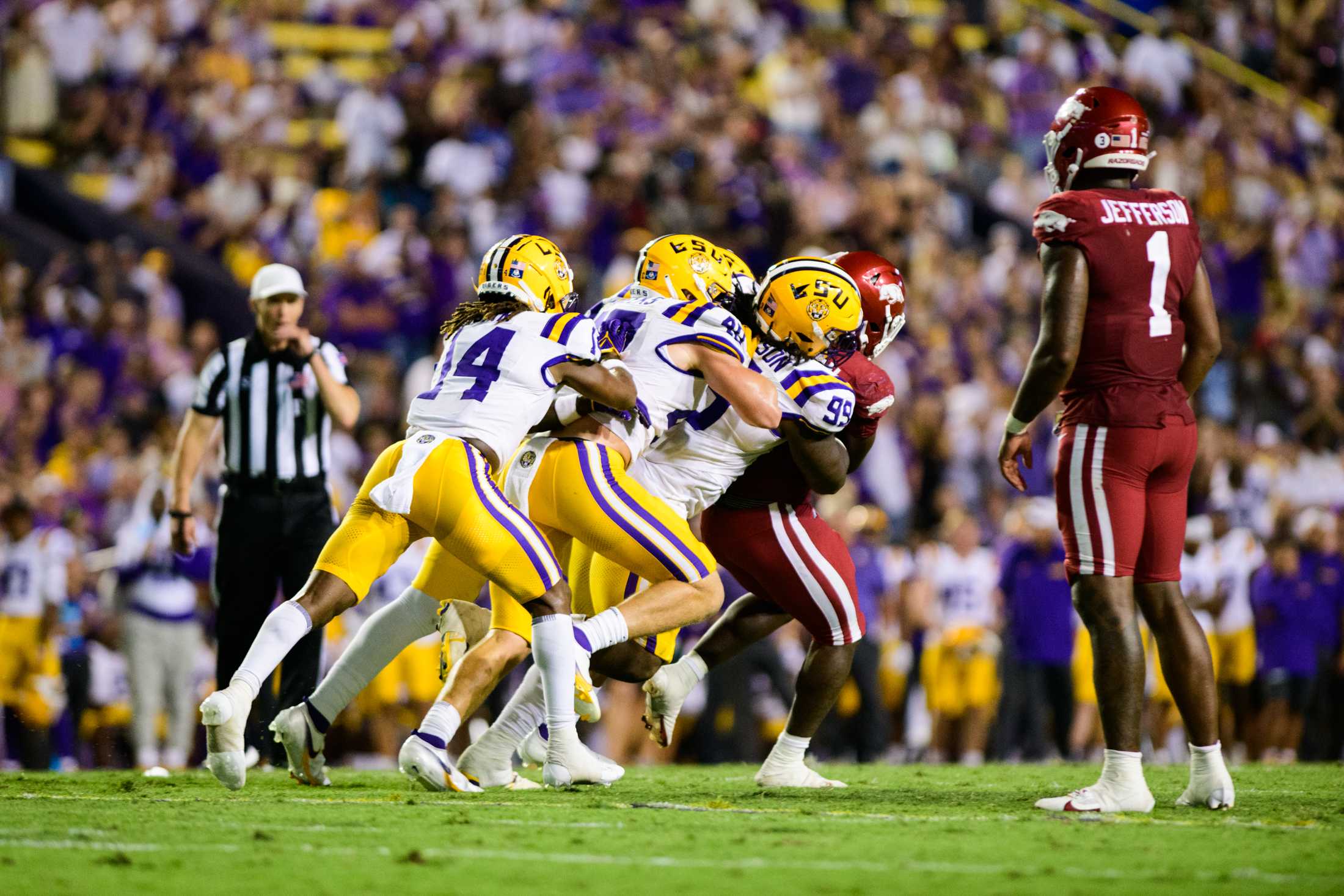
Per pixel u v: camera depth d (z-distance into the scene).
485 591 34.28
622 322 19.14
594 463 18.08
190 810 15.77
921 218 57.47
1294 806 16.77
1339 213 67.69
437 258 48.59
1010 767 24.73
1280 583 38.47
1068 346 15.93
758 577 19.22
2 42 54.75
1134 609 16.08
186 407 44.25
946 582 37.88
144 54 55.75
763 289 19.06
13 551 32.94
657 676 19.38
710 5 66.75
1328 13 79.19
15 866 12.02
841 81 64.94
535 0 60.88
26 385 42.34
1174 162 66.06
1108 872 12.05
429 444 17.14
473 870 11.92
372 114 55.12
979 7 75.12
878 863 12.38
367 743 34.16
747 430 18.70
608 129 56.91
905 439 47.34
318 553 23.08
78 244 50.62
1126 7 75.94
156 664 31.66
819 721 19.45
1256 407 55.41
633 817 15.24
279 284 22.70
